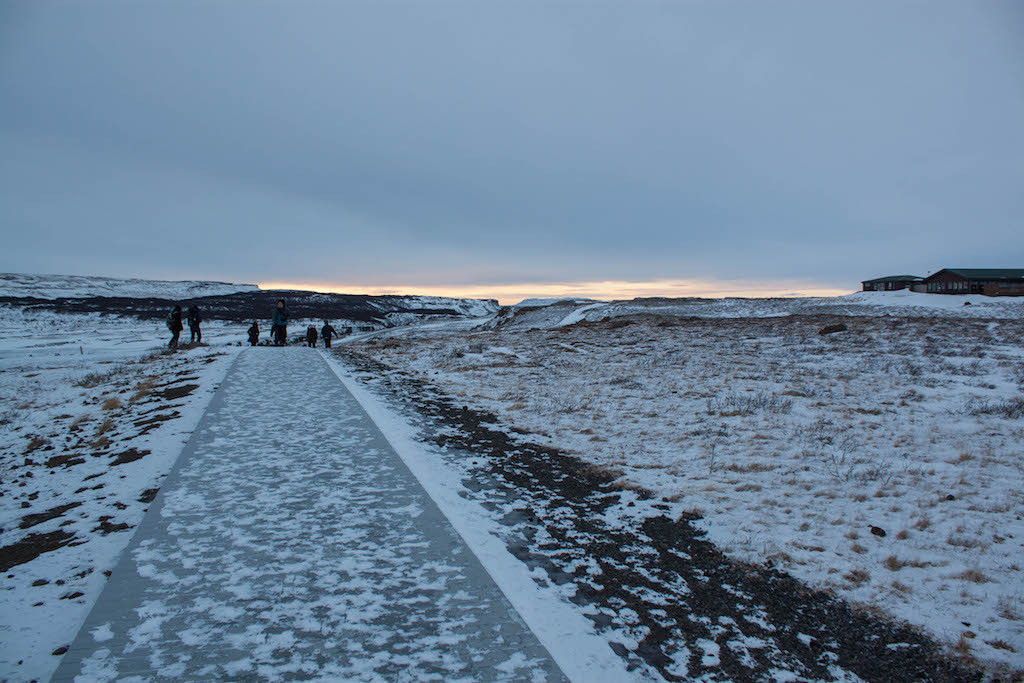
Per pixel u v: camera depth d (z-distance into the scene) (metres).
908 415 11.62
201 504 6.13
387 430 9.57
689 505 6.80
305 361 18.59
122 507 6.46
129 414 11.35
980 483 7.63
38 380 20.14
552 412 11.88
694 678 3.79
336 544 5.29
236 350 22.91
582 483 7.61
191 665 3.55
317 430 9.37
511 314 69.19
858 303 57.50
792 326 30.19
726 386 14.81
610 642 4.12
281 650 3.73
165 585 4.49
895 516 6.57
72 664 3.53
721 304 57.28
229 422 9.77
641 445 9.51
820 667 3.99
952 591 5.00
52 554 5.38
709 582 5.10
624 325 33.97
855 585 5.08
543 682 3.55
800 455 8.88
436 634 3.99
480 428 10.45
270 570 4.77
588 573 5.16
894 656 4.14
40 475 7.96
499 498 6.90
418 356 22.20
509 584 4.77
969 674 3.94
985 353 20.02
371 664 3.63
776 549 5.70
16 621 4.29
